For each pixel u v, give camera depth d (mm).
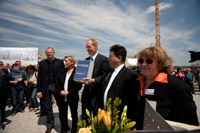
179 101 909
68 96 2684
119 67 1734
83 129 881
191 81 7723
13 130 3143
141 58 1159
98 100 1867
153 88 1045
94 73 2449
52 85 3027
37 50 11914
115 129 871
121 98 1555
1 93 3521
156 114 714
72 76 2711
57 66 3156
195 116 870
